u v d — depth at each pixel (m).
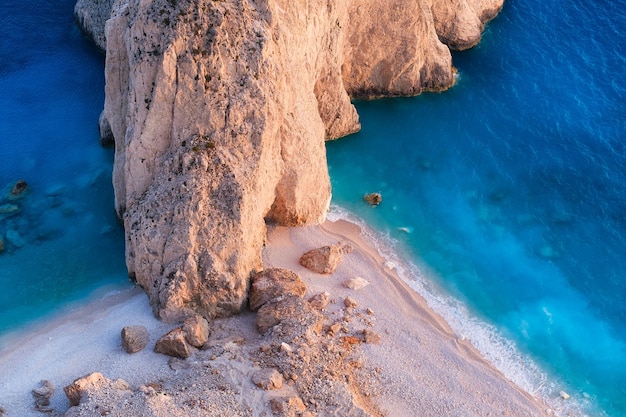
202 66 40.47
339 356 39.41
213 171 40.84
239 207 40.62
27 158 52.81
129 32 41.31
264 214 45.53
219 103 40.97
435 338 42.97
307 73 47.28
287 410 35.22
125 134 43.25
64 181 51.31
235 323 41.16
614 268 49.59
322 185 49.19
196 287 40.38
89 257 45.88
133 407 34.00
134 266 42.44
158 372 37.56
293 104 45.16
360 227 50.44
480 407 39.28
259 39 41.62
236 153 41.53
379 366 39.94
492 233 51.34
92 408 34.00
